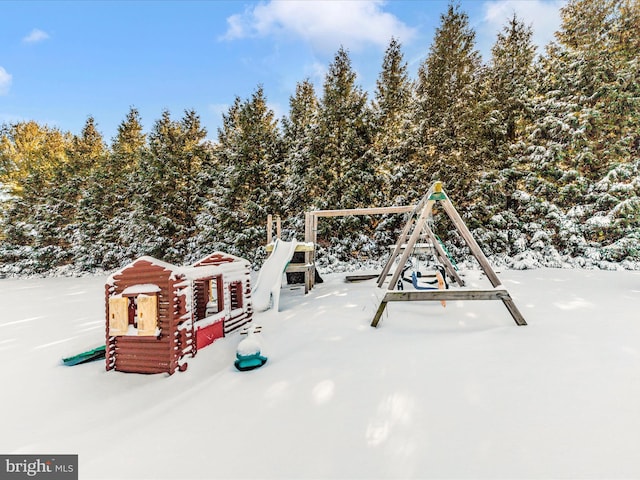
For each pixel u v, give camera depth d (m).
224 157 14.83
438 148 10.88
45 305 7.25
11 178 18.61
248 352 2.94
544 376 2.33
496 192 10.30
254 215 12.61
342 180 11.62
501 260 9.85
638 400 1.98
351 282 7.95
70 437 2.09
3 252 15.84
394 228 12.00
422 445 1.68
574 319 3.69
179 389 2.79
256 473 1.56
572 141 9.80
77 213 16.11
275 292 5.30
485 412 1.94
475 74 11.57
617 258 8.97
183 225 14.26
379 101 13.71
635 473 1.41
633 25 9.70
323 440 1.78
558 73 10.54
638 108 9.27
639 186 8.88
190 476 1.58
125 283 3.29
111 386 2.91
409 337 3.35
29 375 3.17
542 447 1.61
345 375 2.58
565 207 10.24
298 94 17.56
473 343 3.05
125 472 1.65
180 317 3.21
